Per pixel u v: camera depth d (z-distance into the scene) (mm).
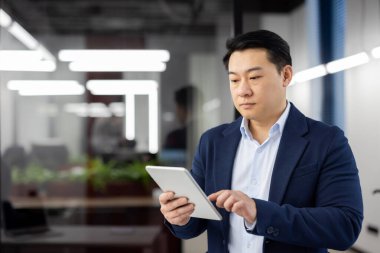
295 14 2072
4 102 7180
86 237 2877
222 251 1174
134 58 8359
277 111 1134
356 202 1065
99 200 3855
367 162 1754
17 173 4164
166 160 4340
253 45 1079
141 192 3949
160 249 3357
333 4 1972
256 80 1078
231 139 1211
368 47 1824
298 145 1114
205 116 7570
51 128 8523
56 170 4629
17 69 7660
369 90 1813
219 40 8500
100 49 8250
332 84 1923
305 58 2014
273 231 1016
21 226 3068
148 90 8672
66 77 8914
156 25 9148
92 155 5742
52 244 2797
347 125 1840
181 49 9516
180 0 7766
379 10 1808
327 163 1087
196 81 9438
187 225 1198
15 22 7441
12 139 7395
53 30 9008
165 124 8734
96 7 8000
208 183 1212
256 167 1160
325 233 1016
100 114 8141
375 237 1690
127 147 4715
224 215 1167
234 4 2072
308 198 1093
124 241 2791
